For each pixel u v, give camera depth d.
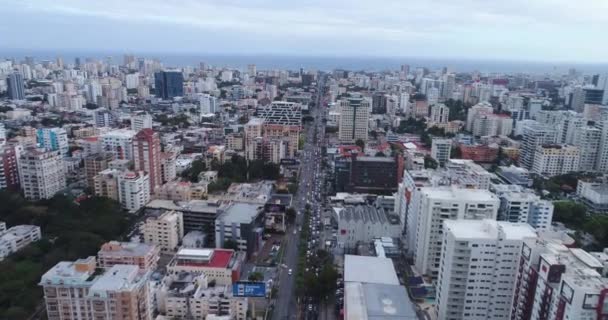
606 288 173.12
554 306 189.75
